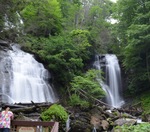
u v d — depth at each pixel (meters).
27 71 19.91
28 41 24.09
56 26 28.48
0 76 17.16
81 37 26.97
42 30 27.91
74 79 20.14
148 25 22.80
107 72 28.78
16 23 20.59
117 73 29.00
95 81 21.42
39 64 21.81
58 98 21.03
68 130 13.27
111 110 19.00
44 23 27.05
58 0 34.62
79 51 25.55
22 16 25.69
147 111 19.98
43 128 8.27
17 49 22.27
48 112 12.45
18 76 18.59
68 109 17.05
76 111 17.02
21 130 8.32
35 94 19.11
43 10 27.06
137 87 25.45
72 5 36.12
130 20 27.56
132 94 26.25
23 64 20.00
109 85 28.20
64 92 22.11
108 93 26.59
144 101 22.73
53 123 8.27
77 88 19.42
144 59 25.38
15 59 19.72
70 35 26.64
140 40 22.69
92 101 19.59
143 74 24.61
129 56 25.23
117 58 30.05
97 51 30.34
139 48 24.28
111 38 33.12
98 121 15.52
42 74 21.30
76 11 34.03
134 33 22.97
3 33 21.20
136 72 25.66
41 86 20.00
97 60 29.66
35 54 22.94
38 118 12.42
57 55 22.02
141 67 25.23
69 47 23.80
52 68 22.25
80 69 25.62
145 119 17.64
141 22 24.89
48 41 24.11
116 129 10.79
